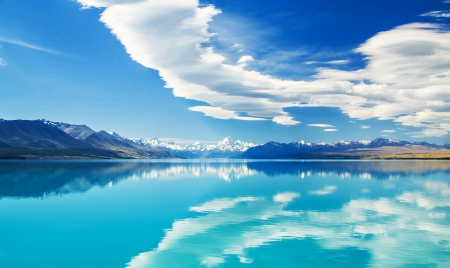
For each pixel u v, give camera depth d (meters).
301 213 31.17
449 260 18.47
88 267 17.59
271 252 19.83
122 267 17.58
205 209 33.53
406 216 29.56
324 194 44.47
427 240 22.05
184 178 72.88
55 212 31.88
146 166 141.62
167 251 20.03
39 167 109.12
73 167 114.12
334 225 26.17
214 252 19.83
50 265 17.89
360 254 19.42
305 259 18.62
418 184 57.19
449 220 27.97
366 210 32.66
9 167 106.56
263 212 31.81
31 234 23.84
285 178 72.25
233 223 27.08
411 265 17.78
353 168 117.94
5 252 19.95
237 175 83.06
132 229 25.25
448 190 48.59
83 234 23.84
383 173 87.19
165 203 37.25
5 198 41.16
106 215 30.55
